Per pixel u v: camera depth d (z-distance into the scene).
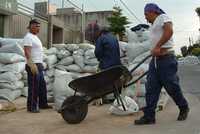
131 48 8.42
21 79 9.95
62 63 9.77
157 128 6.21
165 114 7.50
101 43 7.96
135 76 8.05
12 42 9.73
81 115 6.79
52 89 9.47
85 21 31.92
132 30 8.68
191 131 5.94
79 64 9.67
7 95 9.31
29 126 6.66
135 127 6.36
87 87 6.71
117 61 8.00
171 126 6.33
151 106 6.56
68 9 30.56
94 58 9.59
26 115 7.73
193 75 23.17
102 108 8.30
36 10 22.77
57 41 26.12
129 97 7.90
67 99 6.84
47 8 23.58
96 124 6.70
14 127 6.60
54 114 7.80
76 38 28.86
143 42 8.39
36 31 8.25
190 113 7.51
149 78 6.62
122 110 7.36
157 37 6.50
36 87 8.08
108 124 6.67
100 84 6.67
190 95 11.22
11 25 18.36
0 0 16.78
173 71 6.51
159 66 6.50
